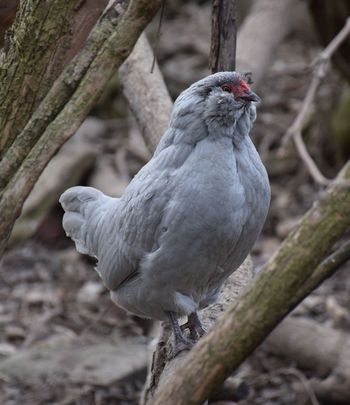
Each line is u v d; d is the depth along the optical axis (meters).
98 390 11.63
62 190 16.36
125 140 18.22
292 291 4.06
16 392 11.55
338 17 14.19
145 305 7.38
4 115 6.20
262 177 6.81
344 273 14.31
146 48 9.34
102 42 5.78
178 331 7.19
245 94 6.66
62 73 5.84
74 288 14.59
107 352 12.37
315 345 11.55
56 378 11.83
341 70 14.38
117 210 7.34
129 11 5.58
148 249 7.05
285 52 20.48
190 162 6.69
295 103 18.53
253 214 6.83
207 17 22.16
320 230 4.03
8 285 14.83
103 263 7.57
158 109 8.81
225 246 6.79
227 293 7.84
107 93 19.25
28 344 12.96
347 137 16.47
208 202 6.61
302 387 11.03
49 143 5.65
